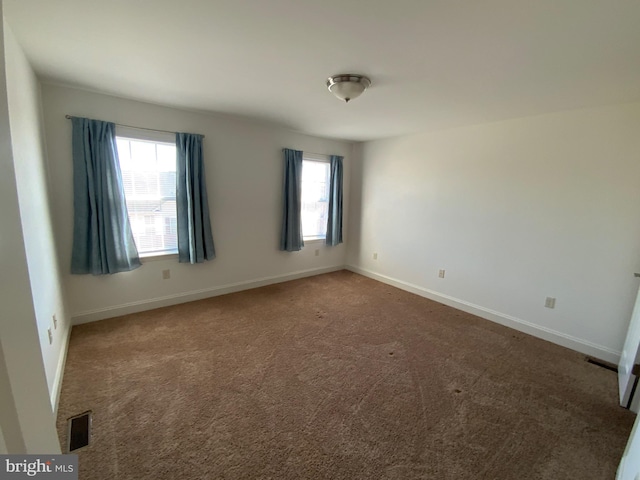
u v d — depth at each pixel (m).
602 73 1.87
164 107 3.06
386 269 4.53
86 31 1.59
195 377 2.18
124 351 2.48
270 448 1.60
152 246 3.28
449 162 3.62
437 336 2.93
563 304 2.82
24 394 0.53
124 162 2.99
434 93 2.36
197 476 1.43
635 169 2.38
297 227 4.35
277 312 3.37
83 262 2.78
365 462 1.54
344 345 2.71
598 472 1.53
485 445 1.67
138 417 1.78
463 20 1.39
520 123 2.98
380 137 4.30
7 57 1.53
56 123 2.55
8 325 0.50
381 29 1.50
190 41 1.68
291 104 2.83
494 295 3.31
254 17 1.43
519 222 3.06
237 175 3.73
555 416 1.90
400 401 2.00
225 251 3.80
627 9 1.25
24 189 1.71
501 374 2.34
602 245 2.57
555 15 1.32
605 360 2.58
